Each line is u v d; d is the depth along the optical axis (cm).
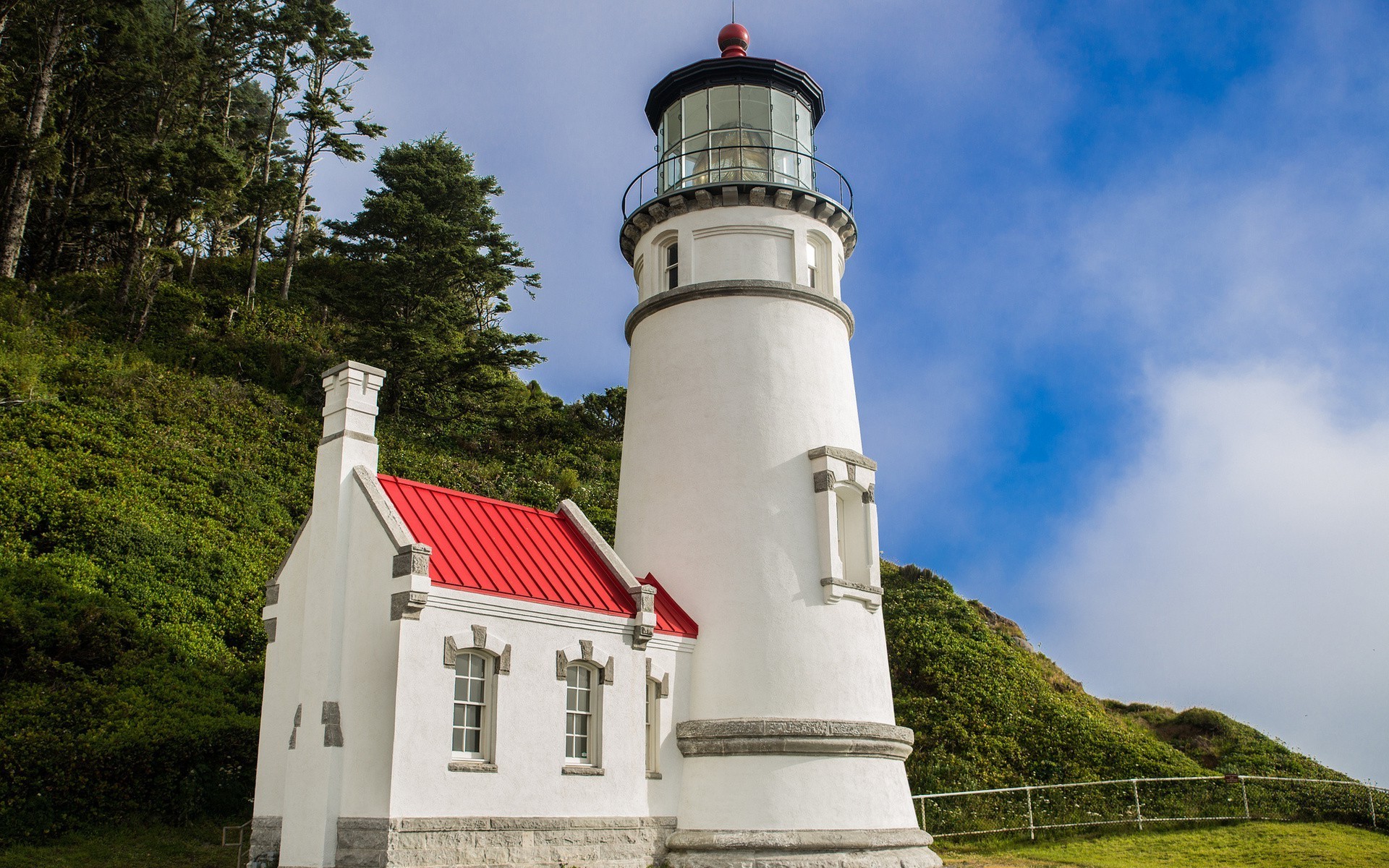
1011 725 3375
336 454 1848
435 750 1606
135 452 3484
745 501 2156
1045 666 4091
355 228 5238
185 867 1861
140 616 2695
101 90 5081
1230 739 3591
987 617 4381
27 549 2739
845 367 2406
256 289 5528
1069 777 3111
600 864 1786
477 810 1630
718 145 2492
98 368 3912
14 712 2105
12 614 2325
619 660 1912
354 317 4988
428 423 4822
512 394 5253
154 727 2186
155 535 3042
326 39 5969
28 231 4978
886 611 4156
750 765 1961
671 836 1931
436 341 4719
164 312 4728
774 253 2375
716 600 2105
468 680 1702
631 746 1897
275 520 3528
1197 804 2833
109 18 4825
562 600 1842
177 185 4525
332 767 1625
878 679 2158
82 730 2131
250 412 4150
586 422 5556
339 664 1709
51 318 4259
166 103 5231
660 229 2441
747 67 2498
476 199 5897
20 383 3541
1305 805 2780
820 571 2134
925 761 3130
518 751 1711
